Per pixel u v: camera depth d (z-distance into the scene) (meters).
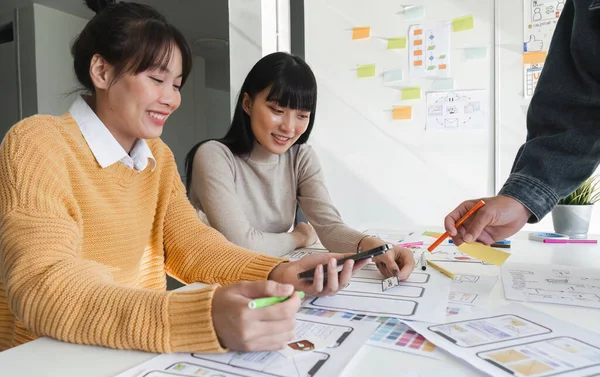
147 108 0.69
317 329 0.50
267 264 0.72
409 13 2.10
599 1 0.67
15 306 0.49
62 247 0.52
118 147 0.72
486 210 0.73
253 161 1.20
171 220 0.85
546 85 0.77
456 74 2.04
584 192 1.18
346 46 2.22
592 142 0.72
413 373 0.39
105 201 0.72
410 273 0.75
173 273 0.83
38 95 2.40
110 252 0.72
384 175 2.18
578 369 0.39
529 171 0.76
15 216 0.53
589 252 0.97
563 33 0.76
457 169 2.06
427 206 2.12
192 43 2.22
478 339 0.46
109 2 0.74
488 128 2.00
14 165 0.56
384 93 2.16
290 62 1.09
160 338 0.45
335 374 0.39
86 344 0.47
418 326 0.50
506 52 1.95
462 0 2.01
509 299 0.60
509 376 0.38
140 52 0.66
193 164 1.14
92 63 0.68
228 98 2.19
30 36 2.39
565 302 0.59
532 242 1.10
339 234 1.04
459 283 0.69
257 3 2.21
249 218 1.20
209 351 0.44
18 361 0.43
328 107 2.26
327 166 2.28
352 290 0.66
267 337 0.44
